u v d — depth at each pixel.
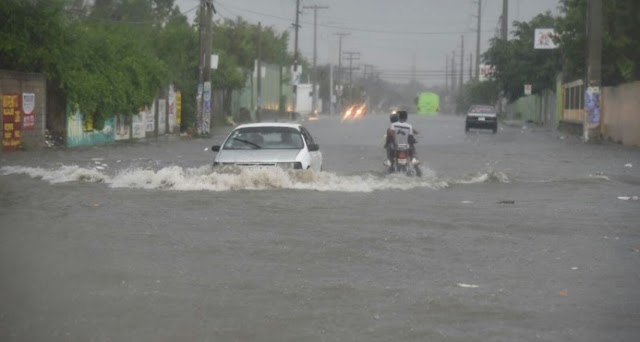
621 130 105.19
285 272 24.02
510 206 39.31
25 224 31.78
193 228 31.28
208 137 117.94
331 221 33.50
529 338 17.75
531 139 118.25
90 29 98.62
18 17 77.75
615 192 46.09
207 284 22.36
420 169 57.69
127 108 101.19
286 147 48.38
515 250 27.86
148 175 45.97
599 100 108.75
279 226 32.06
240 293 21.45
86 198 39.59
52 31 80.25
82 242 28.06
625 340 17.67
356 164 66.69
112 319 18.97
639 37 109.44
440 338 17.72
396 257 26.39
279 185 44.50
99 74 93.31
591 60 108.31
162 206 37.09
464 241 29.45
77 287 21.88
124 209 36.03
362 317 19.31
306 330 18.23
